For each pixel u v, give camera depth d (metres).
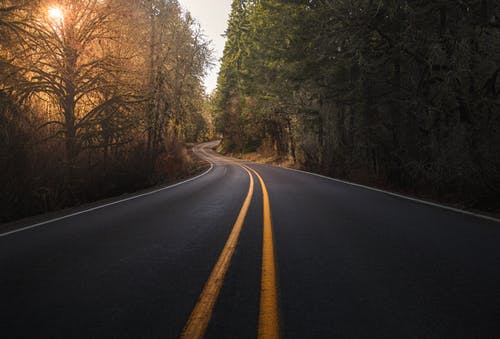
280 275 3.20
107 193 12.95
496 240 4.43
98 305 2.59
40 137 10.20
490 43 8.51
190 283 3.03
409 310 2.46
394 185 12.09
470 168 7.85
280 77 22.03
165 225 5.75
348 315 2.38
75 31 12.65
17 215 8.59
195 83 20.72
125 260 3.77
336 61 16.27
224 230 5.25
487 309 2.46
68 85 12.29
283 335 2.09
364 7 10.18
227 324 2.24
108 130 13.03
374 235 4.82
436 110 9.56
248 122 48.78
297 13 18.42
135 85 13.94
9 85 11.05
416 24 9.68
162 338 2.09
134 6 13.77
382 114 13.59
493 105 8.09
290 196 9.57
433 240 4.48
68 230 5.51
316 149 23.20
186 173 22.88
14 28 10.40
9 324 2.30
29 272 3.39
